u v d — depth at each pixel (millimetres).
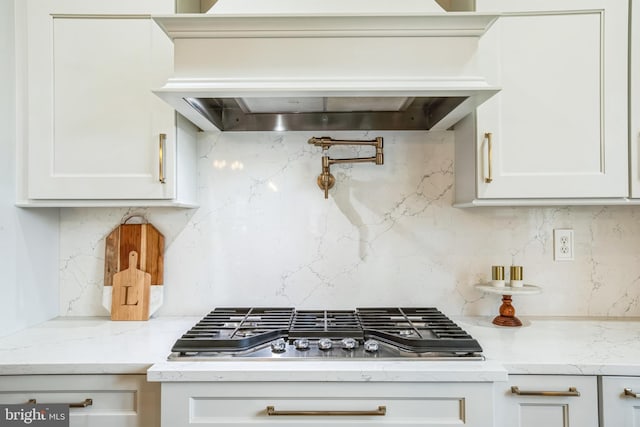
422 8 1173
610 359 1060
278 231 1583
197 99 1280
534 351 1130
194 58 1131
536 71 1284
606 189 1271
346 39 1130
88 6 1291
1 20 1256
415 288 1578
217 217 1583
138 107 1296
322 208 1583
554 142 1284
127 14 1292
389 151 1578
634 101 1272
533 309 1570
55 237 1550
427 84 1117
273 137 1583
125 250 1550
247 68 1127
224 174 1583
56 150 1299
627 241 1553
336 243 1579
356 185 1581
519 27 1288
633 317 1542
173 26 1115
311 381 986
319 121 1560
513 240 1570
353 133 1586
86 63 1296
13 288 1325
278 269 1583
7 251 1297
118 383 1047
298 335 1164
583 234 1562
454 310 1575
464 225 1577
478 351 1059
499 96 1293
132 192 1298
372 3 1180
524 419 1042
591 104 1279
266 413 991
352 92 1115
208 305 1577
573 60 1279
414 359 1040
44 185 1294
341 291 1578
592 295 1558
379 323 1289
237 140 1583
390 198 1579
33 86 1296
